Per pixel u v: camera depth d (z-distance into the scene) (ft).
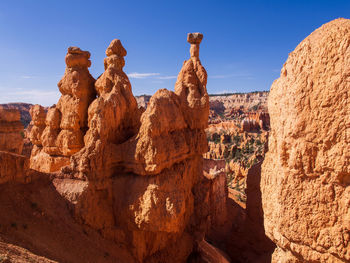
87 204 44.16
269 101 37.04
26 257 27.78
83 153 47.06
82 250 38.70
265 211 37.40
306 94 27.25
